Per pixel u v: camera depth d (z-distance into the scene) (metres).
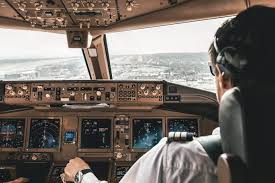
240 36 0.89
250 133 0.82
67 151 3.87
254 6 0.92
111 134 3.88
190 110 3.88
